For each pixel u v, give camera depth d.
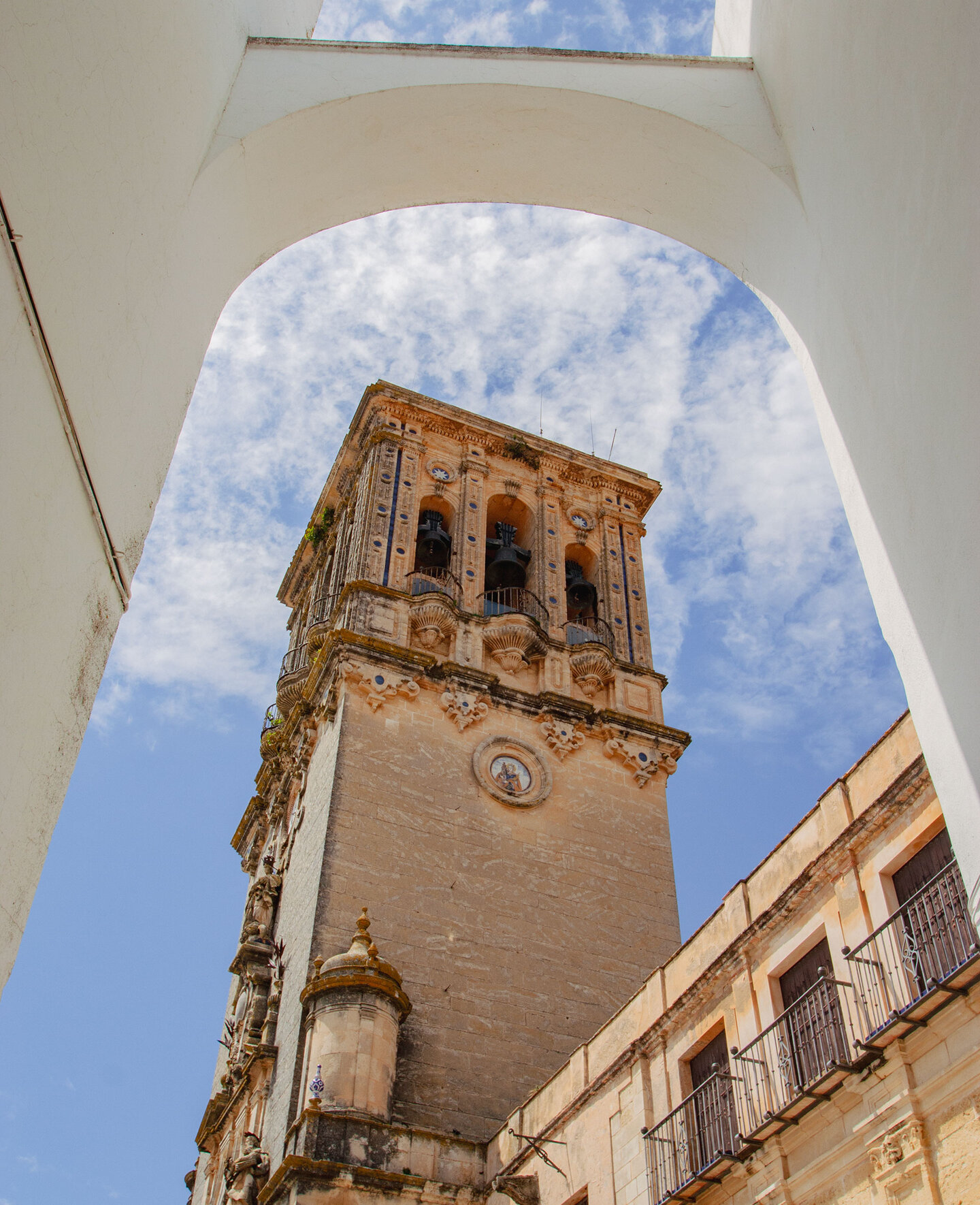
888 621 8.13
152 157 7.43
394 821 31.64
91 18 6.27
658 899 33.53
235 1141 29.81
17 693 5.63
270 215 10.72
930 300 6.79
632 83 11.48
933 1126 13.57
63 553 6.16
